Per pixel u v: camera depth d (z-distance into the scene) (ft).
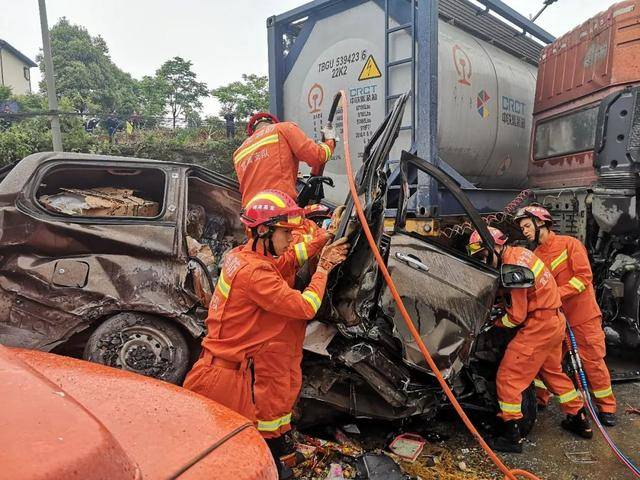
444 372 9.56
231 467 3.86
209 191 14.96
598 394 12.19
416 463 9.87
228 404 7.74
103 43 95.14
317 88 18.07
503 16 20.30
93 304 10.36
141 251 10.95
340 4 17.13
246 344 7.75
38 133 53.42
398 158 15.78
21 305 10.24
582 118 17.66
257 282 7.39
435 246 10.43
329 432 10.77
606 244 16.72
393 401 9.78
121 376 5.05
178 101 82.38
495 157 19.99
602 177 15.66
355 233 8.16
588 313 12.28
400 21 15.62
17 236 10.39
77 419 3.10
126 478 3.03
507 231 16.06
